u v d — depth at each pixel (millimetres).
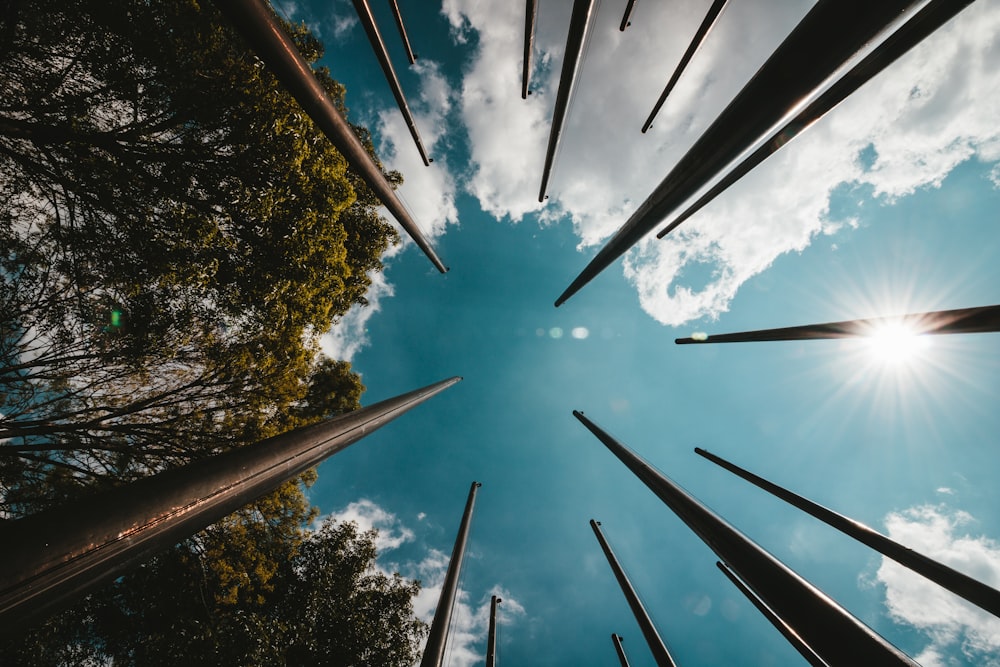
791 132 4742
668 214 3840
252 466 2471
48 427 9031
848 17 1746
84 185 7551
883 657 1672
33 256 7996
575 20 5000
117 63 7078
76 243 8062
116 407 10047
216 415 10898
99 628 11516
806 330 5625
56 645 10672
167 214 7816
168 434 10344
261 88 7258
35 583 1407
